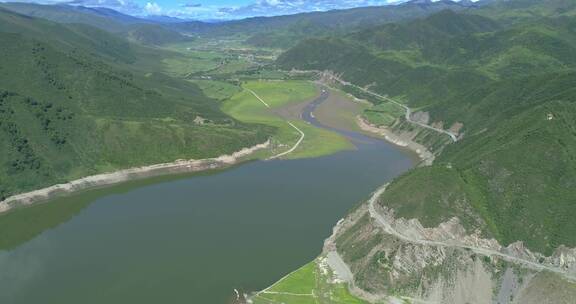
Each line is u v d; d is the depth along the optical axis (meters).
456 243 134.12
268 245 155.50
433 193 143.75
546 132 152.00
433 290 127.38
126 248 155.38
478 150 166.62
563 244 126.94
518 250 130.50
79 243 159.88
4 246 159.38
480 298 124.88
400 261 132.50
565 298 117.88
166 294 130.88
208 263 145.38
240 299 128.38
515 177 143.50
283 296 128.88
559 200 135.00
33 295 131.25
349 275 137.62
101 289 133.50
